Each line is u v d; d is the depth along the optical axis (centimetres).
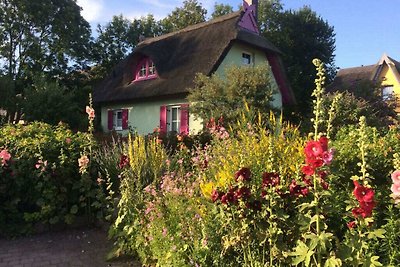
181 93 1811
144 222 477
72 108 2086
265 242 345
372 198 273
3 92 2136
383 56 3050
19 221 612
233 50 1956
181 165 609
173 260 403
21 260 505
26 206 625
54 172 614
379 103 1970
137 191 546
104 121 2380
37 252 534
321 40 3216
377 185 364
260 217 340
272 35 3152
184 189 452
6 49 2719
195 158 557
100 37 3350
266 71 1445
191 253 395
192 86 1728
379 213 321
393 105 2003
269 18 3378
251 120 564
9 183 602
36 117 1967
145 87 2044
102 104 2388
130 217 508
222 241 364
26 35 2736
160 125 1989
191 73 1831
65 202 632
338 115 1249
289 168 368
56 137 668
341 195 333
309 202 325
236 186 354
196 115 1509
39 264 491
